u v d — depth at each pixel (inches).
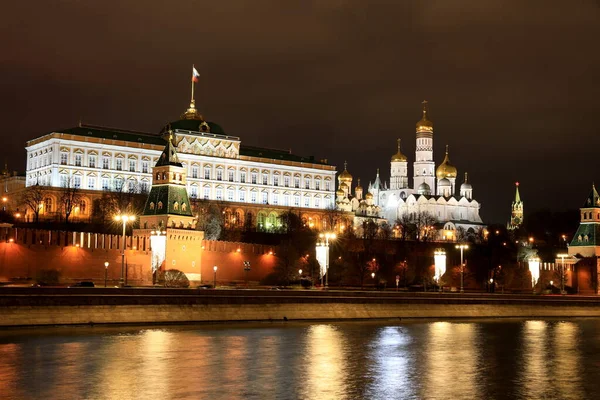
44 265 6673.2
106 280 6840.6
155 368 3688.5
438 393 3346.5
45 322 4707.2
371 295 6151.6
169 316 5137.8
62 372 3538.4
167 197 7632.9
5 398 3075.8
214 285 7406.5
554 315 7052.2
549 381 3644.2
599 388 3489.2
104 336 4520.2
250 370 3715.6
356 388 3400.6
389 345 4658.0
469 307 6628.9
